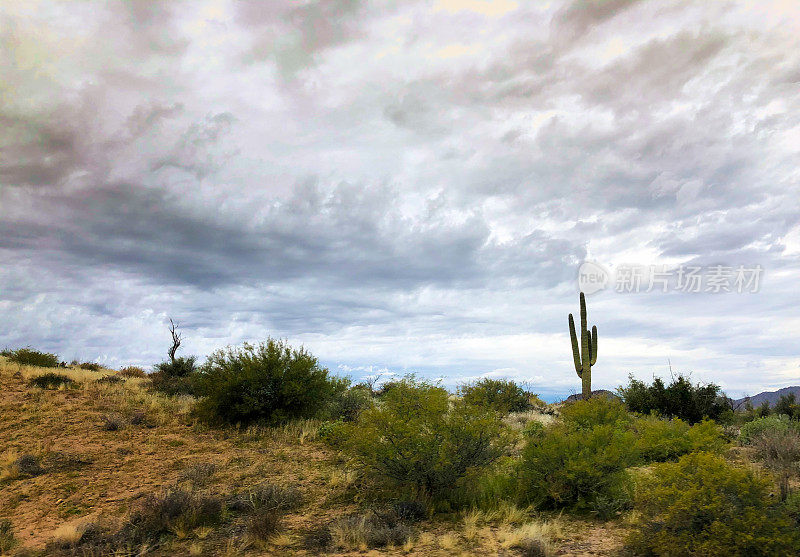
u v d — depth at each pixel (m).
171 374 24.05
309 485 9.11
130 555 6.03
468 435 7.89
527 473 8.19
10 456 10.23
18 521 7.62
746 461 9.82
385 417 8.11
